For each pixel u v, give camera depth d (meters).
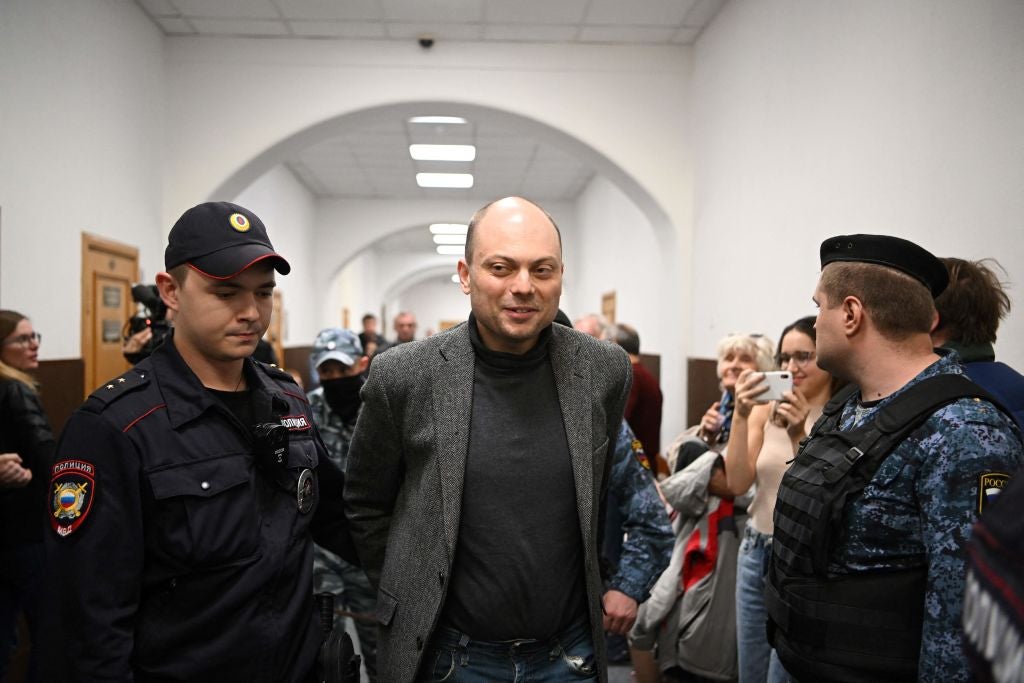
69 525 1.06
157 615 1.12
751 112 4.00
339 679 1.24
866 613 1.17
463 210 10.56
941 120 2.31
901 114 2.54
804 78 3.33
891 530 1.16
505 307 1.26
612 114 5.22
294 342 8.88
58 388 3.38
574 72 5.21
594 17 4.75
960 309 1.50
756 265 3.91
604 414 1.39
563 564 1.32
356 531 1.46
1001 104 2.03
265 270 1.22
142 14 4.63
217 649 1.12
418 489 1.35
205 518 1.13
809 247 3.26
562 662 1.33
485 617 1.28
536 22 4.84
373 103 5.16
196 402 1.20
